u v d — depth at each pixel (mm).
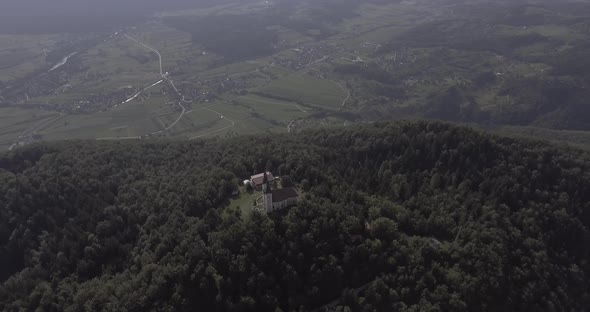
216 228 149750
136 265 153500
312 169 174375
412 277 142000
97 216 177000
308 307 136875
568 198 179000
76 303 143875
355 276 142125
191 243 143875
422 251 150500
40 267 159875
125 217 177750
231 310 132375
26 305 148625
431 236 163000
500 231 159500
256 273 135875
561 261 164750
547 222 171250
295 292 136750
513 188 177625
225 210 160625
